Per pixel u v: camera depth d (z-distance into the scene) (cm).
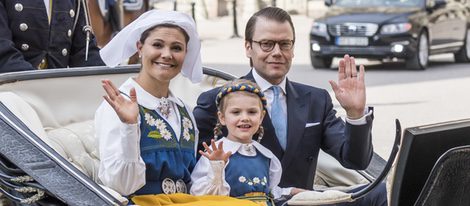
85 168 487
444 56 2091
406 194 420
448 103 1291
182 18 462
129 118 420
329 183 538
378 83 1541
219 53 2102
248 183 465
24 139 430
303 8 3412
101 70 524
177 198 440
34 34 558
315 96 513
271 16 501
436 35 1769
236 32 2569
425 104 1284
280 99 506
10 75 486
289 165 501
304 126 504
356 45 1703
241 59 1950
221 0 3316
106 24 841
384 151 934
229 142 474
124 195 436
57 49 569
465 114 1189
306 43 2378
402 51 1686
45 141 458
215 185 450
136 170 428
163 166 450
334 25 1714
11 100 463
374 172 523
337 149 500
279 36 497
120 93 435
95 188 411
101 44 834
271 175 482
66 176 416
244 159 471
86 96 518
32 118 468
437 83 1531
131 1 907
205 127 499
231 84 475
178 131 466
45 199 431
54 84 505
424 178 420
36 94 498
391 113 1206
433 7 1764
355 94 467
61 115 506
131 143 423
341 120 511
